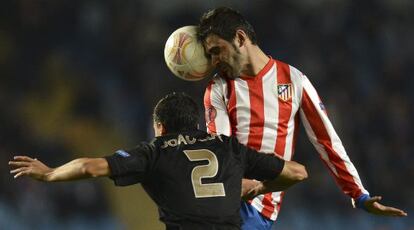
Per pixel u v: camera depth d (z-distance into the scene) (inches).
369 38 2258.9
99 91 2059.5
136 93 2023.9
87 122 1979.6
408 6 2368.4
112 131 1969.7
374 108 2039.9
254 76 732.7
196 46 716.7
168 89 1931.6
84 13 2174.0
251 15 2176.4
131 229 1758.1
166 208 640.4
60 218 1705.2
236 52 717.9
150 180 648.4
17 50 2058.3
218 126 734.5
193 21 2137.1
